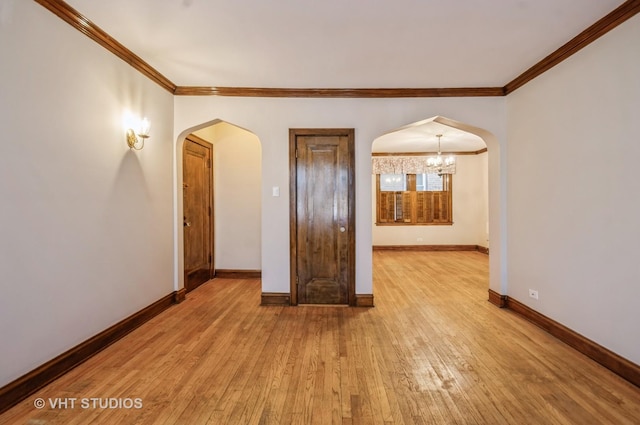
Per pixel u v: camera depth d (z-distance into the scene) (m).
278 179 3.94
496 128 3.80
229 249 5.37
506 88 3.72
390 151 8.39
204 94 3.85
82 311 2.52
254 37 2.67
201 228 4.95
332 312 3.71
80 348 2.49
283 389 2.17
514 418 1.88
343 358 2.61
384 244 8.61
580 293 2.70
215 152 5.35
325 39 2.70
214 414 1.92
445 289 4.67
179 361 2.55
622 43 2.29
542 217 3.18
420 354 2.67
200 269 4.91
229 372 2.39
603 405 1.99
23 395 2.04
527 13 2.33
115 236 2.90
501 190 3.81
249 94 3.84
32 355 2.11
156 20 2.44
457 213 8.56
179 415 1.91
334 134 3.92
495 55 2.98
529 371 2.39
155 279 3.57
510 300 3.75
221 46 2.83
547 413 1.92
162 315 3.58
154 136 3.49
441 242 8.59
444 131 6.06
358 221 3.93
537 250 3.26
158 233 3.62
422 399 2.06
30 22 2.07
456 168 8.55
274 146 3.93
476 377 2.31
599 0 2.17
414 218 8.62
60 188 2.31
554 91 2.99
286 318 3.52
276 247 3.96
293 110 3.90
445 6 2.25
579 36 2.61
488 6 2.25
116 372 2.38
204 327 3.25
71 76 2.40
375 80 3.57
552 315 3.05
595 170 2.53
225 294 4.42
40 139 2.15
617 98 2.33
